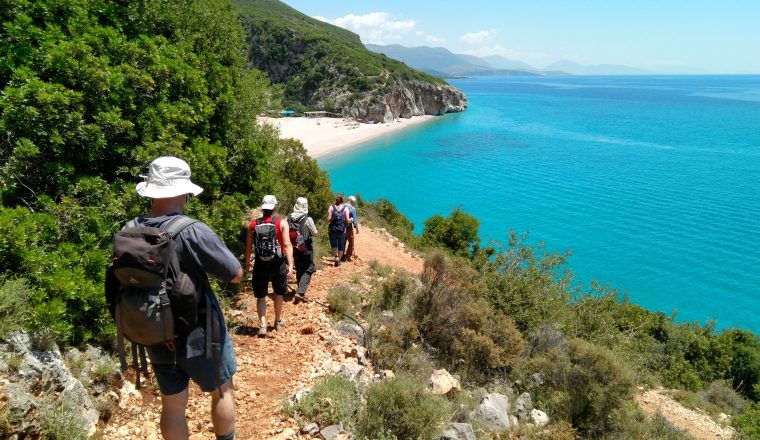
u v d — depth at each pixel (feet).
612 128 407.64
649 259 134.00
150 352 8.72
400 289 32.53
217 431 10.02
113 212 19.20
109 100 21.42
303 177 52.42
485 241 141.79
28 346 12.93
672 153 289.74
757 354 80.79
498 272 46.32
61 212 18.03
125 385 15.88
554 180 220.23
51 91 18.49
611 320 51.16
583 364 27.48
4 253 14.82
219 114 30.32
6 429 10.68
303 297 28.81
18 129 18.01
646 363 61.46
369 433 16.21
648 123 449.89
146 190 8.77
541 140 333.62
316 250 41.11
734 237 151.23
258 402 16.92
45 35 20.67
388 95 421.18
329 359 21.26
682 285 120.67
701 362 77.56
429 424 17.38
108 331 16.71
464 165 247.91
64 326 14.19
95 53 23.02
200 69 29.86
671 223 162.81
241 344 21.89
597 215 169.89
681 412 45.37
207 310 8.87
